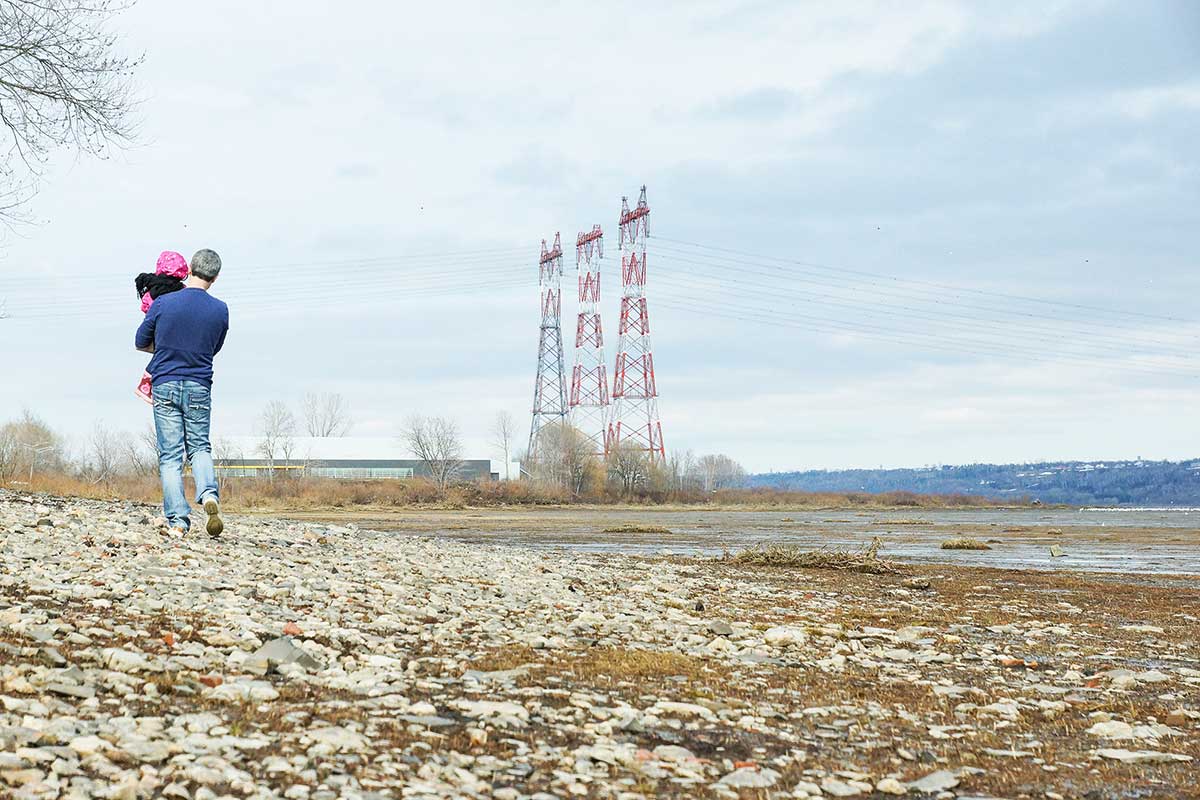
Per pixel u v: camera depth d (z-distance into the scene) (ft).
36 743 15.97
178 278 42.60
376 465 440.04
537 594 40.75
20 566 31.60
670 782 17.43
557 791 16.53
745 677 26.81
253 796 14.92
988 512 362.94
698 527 178.40
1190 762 19.85
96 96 67.87
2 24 64.39
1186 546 133.28
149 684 19.92
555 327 395.75
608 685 24.49
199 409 41.98
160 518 50.67
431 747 18.24
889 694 25.68
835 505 423.64
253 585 33.17
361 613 31.01
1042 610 48.83
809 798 16.94
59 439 329.11
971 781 18.37
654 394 346.33
